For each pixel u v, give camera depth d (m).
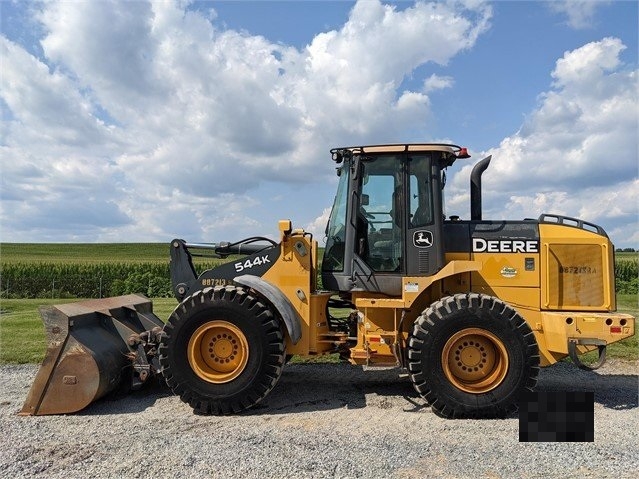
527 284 5.66
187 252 6.24
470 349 5.21
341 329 6.18
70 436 4.42
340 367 7.47
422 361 5.11
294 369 7.35
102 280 24.12
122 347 5.71
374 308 5.59
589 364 7.68
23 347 8.48
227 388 5.12
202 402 5.11
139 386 5.74
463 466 3.79
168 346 5.22
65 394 5.06
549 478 3.59
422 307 5.70
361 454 4.02
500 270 5.69
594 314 5.41
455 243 5.74
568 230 5.75
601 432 4.64
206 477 3.57
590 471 3.71
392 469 3.73
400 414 5.19
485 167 6.18
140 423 4.81
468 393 5.05
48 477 3.57
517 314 5.13
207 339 5.32
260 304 5.25
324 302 5.84
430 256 5.54
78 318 5.27
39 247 48.50
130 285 22.41
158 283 22.47
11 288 23.69
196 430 4.62
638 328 10.07
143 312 6.89
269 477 3.58
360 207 5.68
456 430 4.66
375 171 5.71
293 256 5.60
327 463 3.83
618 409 5.43
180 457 3.93
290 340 5.53
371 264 5.64
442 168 5.91
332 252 5.87
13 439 4.34
